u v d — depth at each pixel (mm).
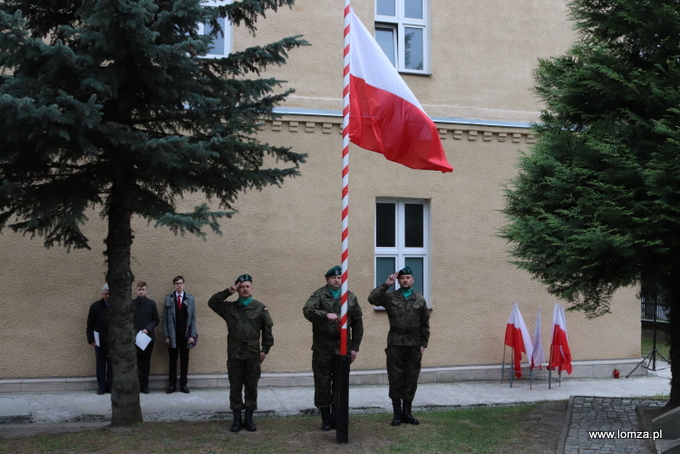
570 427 7473
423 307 7699
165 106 6586
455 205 11320
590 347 11875
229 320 7332
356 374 10531
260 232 10359
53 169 6789
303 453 6293
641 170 6875
